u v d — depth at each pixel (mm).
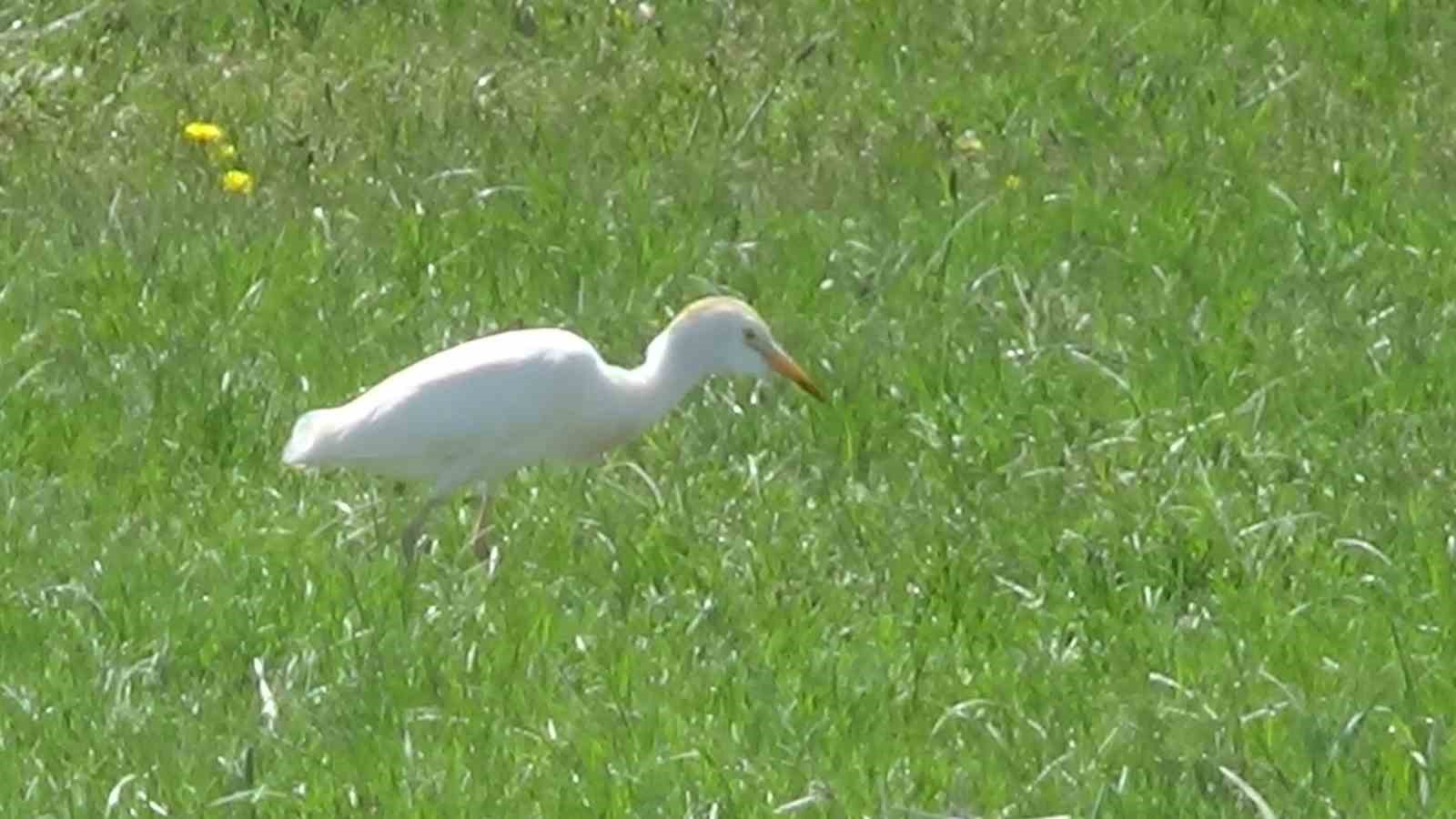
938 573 12672
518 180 17422
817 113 18516
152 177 17500
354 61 19281
